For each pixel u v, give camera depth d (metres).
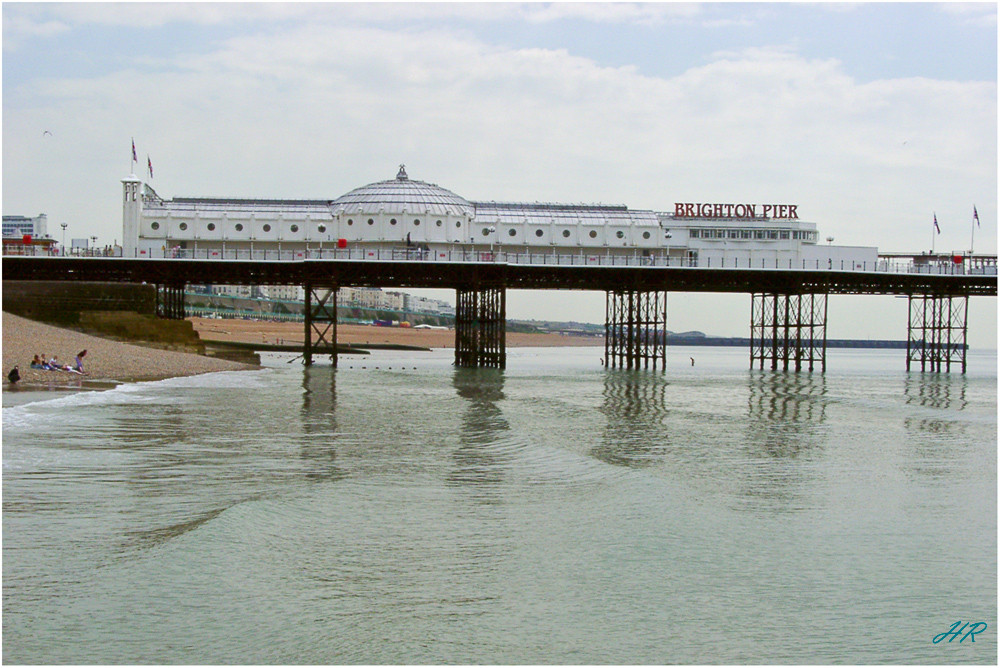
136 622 12.99
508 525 19.17
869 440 35.41
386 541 17.56
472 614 13.76
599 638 13.01
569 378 75.00
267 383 58.94
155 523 18.45
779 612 14.25
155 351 71.38
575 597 14.66
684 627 13.53
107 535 17.41
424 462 27.34
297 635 12.71
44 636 12.46
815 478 26.17
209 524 18.02
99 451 27.47
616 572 16.00
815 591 15.26
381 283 85.88
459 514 20.11
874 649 12.92
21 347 58.25
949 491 24.30
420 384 62.66
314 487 22.75
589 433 35.88
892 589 15.45
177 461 26.25
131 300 79.19
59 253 78.38
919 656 12.74
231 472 24.69
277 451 28.80
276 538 17.44
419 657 12.14
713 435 36.19
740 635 13.30
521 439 33.09
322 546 17.03
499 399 51.19
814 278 86.62
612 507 21.11
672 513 20.62
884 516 20.95
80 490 21.70
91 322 76.56
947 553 17.70
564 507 21.06
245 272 81.38
